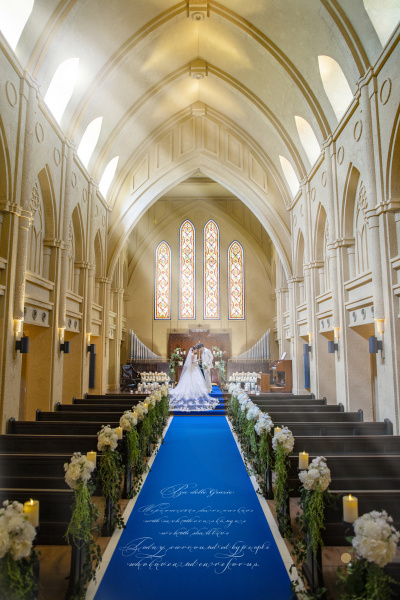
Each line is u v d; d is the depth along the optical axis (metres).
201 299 27.75
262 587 4.70
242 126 18.45
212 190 26.61
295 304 17.95
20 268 9.36
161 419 12.43
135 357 25.83
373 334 12.02
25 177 9.57
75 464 4.68
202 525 6.30
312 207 15.02
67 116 12.47
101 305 18.05
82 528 4.61
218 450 10.89
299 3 10.58
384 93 9.16
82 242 14.73
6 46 8.54
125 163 18.42
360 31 9.61
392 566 3.48
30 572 3.45
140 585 4.73
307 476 4.75
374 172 9.68
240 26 12.78
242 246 28.17
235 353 27.27
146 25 12.62
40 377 11.72
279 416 9.91
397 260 8.97
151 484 8.16
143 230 27.84
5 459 6.12
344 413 10.13
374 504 4.89
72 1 9.72
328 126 12.73
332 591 4.54
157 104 16.95
